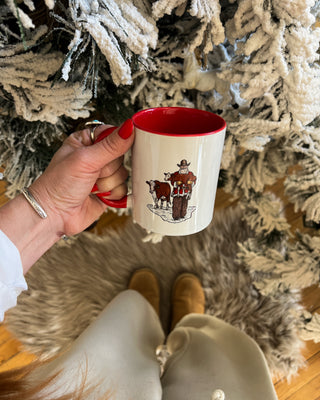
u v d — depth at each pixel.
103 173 0.59
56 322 1.15
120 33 0.53
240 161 0.89
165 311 1.24
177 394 0.77
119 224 1.29
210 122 0.56
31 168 0.81
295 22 0.57
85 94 0.62
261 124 0.68
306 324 0.86
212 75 0.72
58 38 0.60
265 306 1.16
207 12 0.56
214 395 0.69
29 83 0.59
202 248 1.26
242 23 0.60
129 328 0.89
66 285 1.19
